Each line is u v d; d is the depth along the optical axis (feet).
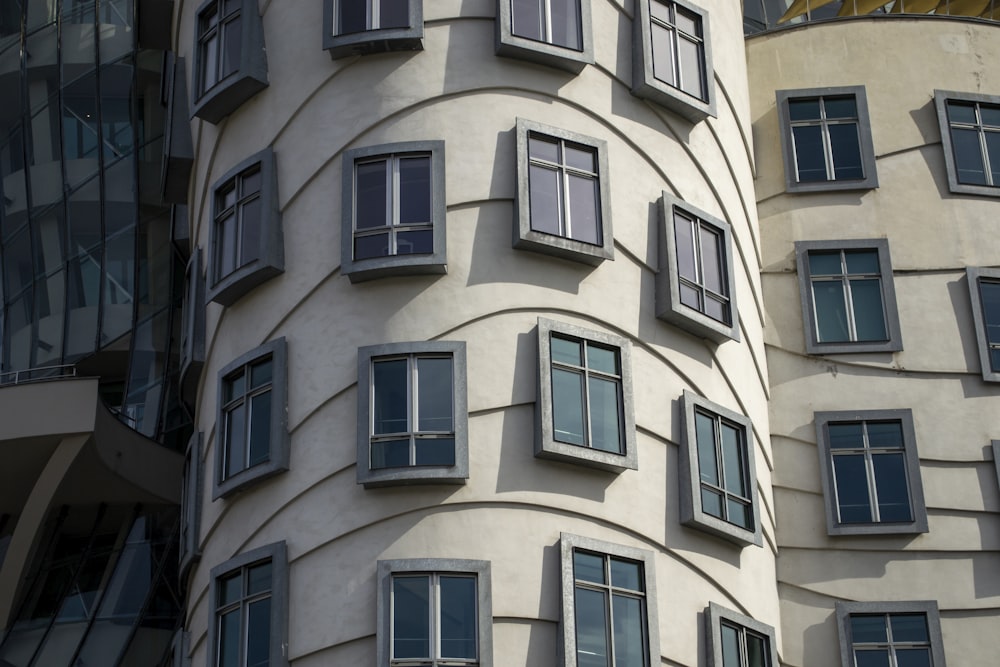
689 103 113.29
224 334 107.96
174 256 152.87
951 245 125.08
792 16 145.79
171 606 136.15
